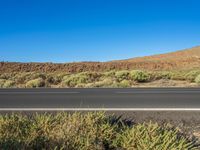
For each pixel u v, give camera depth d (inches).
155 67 2546.8
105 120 215.2
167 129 205.0
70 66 2193.7
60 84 943.7
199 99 440.5
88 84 840.9
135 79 975.6
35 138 172.4
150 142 167.2
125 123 248.7
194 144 192.1
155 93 534.6
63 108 353.4
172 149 158.4
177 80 1052.5
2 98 473.7
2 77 1240.2
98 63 2385.6
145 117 292.2
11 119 207.2
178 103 396.2
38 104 394.3
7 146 157.5
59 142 167.9
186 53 4281.5
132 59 4111.7
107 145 189.5
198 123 266.4
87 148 168.9
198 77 935.7
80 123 196.2
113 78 991.0
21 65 2193.7
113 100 430.6
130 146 176.7
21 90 637.3
